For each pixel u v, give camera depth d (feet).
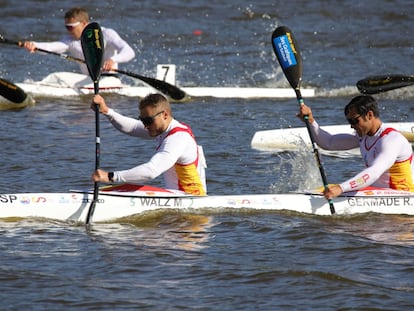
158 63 252.42
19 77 230.27
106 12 307.17
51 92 198.59
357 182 101.35
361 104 102.12
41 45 190.49
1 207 102.99
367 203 106.52
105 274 85.40
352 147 107.76
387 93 206.69
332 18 306.96
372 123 102.89
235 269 86.94
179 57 259.60
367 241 95.96
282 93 205.46
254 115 181.37
